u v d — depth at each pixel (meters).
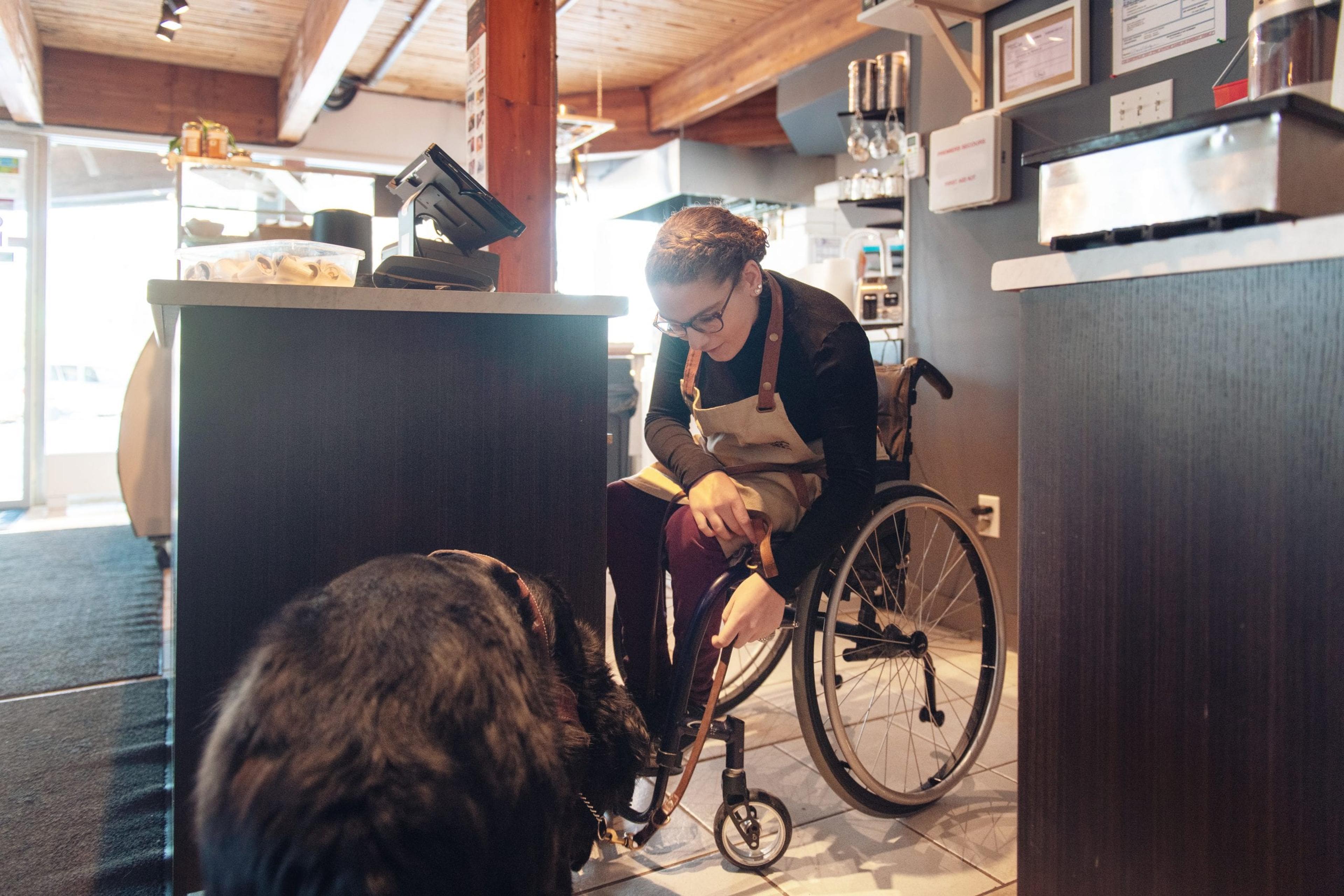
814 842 1.53
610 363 3.54
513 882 0.63
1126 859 0.82
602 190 6.89
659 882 1.40
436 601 0.68
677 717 1.31
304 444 1.21
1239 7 2.04
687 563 1.47
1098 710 0.84
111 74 5.53
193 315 1.14
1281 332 0.69
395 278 1.41
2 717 2.02
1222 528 0.73
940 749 1.89
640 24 4.99
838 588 1.50
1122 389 0.81
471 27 2.76
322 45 4.38
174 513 1.33
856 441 1.45
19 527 4.72
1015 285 0.90
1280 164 0.68
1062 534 0.87
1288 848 0.70
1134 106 2.26
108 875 1.37
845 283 3.78
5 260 5.41
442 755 0.60
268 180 3.50
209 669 1.16
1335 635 0.66
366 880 0.54
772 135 6.18
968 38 2.79
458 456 1.30
